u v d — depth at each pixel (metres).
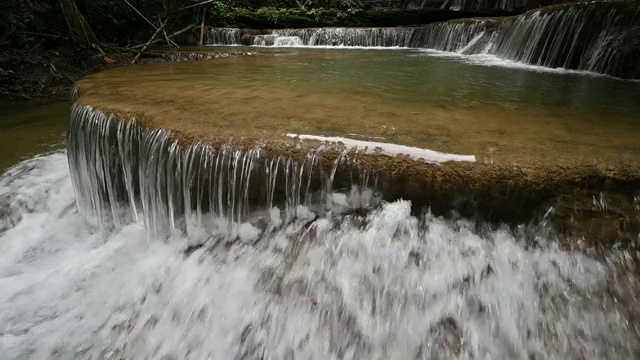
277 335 2.13
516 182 2.00
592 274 1.89
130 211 3.15
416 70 5.66
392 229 2.16
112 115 3.05
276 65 6.28
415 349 1.93
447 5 15.66
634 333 1.76
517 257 1.99
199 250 2.59
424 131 2.50
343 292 2.13
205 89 3.98
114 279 2.74
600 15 5.32
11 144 5.28
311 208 2.36
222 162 2.46
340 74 5.21
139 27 11.61
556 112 3.06
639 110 3.14
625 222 1.93
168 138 2.64
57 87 8.23
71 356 2.35
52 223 3.67
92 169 3.36
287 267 2.28
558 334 1.83
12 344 2.44
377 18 14.37
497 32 7.68
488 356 1.85
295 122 2.70
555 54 5.96
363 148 2.26
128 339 2.38
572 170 1.99
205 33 12.78
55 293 2.79
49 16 9.51
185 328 2.32
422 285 2.04
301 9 15.67
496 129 2.57
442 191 2.10
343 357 2.00
